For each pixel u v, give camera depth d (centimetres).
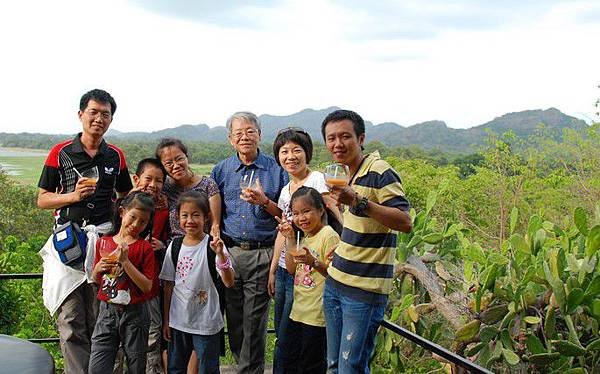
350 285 284
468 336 404
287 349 374
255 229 390
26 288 924
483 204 952
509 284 406
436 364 484
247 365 392
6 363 189
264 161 407
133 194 353
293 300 367
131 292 344
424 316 492
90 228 367
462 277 487
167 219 396
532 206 952
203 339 358
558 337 389
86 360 373
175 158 387
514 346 400
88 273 360
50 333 827
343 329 288
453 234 493
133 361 349
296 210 353
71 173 373
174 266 363
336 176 257
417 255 498
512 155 981
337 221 372
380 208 261
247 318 391
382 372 475
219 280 383
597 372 391
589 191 870
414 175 1102
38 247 1221
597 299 377
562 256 382
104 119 372
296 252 321
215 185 404
